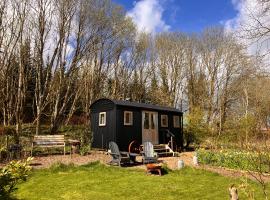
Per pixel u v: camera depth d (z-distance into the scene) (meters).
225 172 13.17
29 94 32.16
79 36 30.62
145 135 20.91
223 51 45.03
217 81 45.03
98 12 32.31
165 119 22.98
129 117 20.08
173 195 9.43
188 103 46.91
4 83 25.14
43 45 26.17
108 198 9.07
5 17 23.47
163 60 47.38
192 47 48.09
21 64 24.45
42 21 25.92
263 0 10.34
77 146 18.81
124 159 14.88
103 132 20.22
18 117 23.31
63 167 13.19
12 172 6.40
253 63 11.28
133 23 40.88
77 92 32.53
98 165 14.02
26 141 18.53
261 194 9.37
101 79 39.59
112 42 38.41
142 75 47.03
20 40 24.16
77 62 30.73
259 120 7.66
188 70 47.91
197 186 10.52
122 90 43.84
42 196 9.18
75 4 28.81
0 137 19.38
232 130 23.33
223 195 9.41
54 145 17.61
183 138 26.52
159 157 19.22
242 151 13.86
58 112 28.94
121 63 43.97
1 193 6.35
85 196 9.23
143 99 46.50
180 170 13.16
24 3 24.16
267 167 11.57
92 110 21.72
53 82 28.11
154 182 11.04
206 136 27.30
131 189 10.06
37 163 14.42
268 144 7.20
